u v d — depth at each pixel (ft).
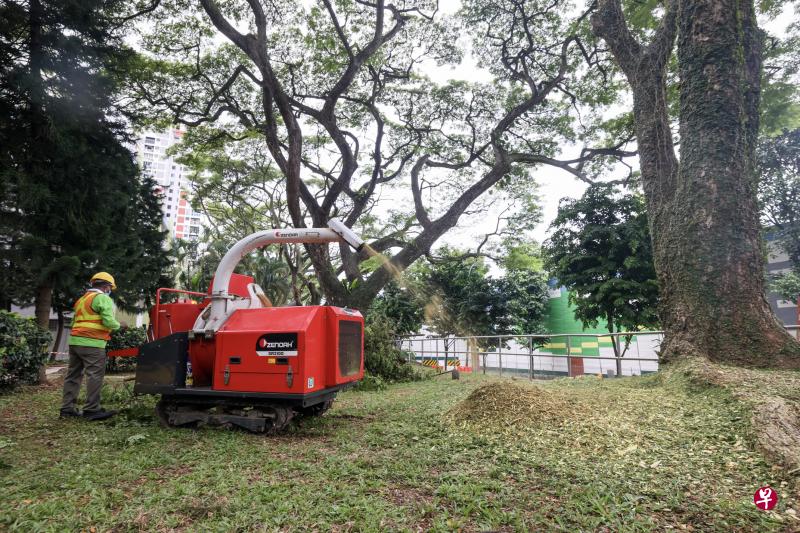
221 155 78.69
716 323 21.72
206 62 56.44
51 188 33.14
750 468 11.81
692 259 23.00
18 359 28.71
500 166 55.72
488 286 82.28
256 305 19.56
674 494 10.41
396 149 68.49
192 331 18.07
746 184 23.16
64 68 32.22
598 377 30.40
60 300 57.16
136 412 19.98
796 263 66.13
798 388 16.37
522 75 59.88
